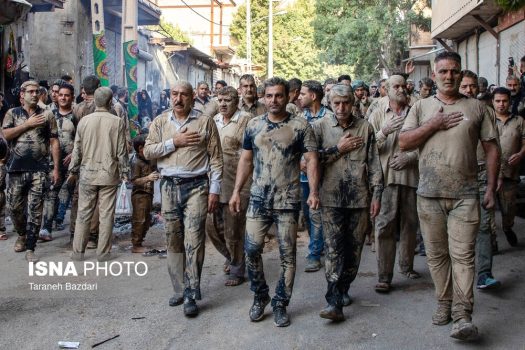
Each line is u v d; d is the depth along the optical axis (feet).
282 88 14.99
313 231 20.75
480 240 18.44
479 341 14.42
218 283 19.40
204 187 16.78
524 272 20.40
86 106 26.16
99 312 16.66
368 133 15.80
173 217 16.88
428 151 14.44
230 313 16.52
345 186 15.65
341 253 15.81
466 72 19.24
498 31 50.67
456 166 14.07
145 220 23.41
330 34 98.02
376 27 89.71
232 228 18.70
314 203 14.87
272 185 15.14
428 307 16.87
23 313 16.58
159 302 17.48
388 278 18.21
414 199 18.51
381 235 18.03
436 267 15.23
